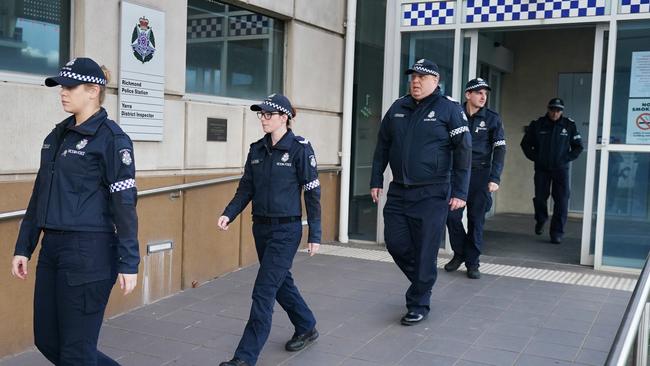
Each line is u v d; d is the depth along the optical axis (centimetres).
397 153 515
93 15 488
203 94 625
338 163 827
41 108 450
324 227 809
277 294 443
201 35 622
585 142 1101
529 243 859
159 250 555
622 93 681
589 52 1091
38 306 320
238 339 474
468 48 772
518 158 1152
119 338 471
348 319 519
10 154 431
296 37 733
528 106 1141
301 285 614
